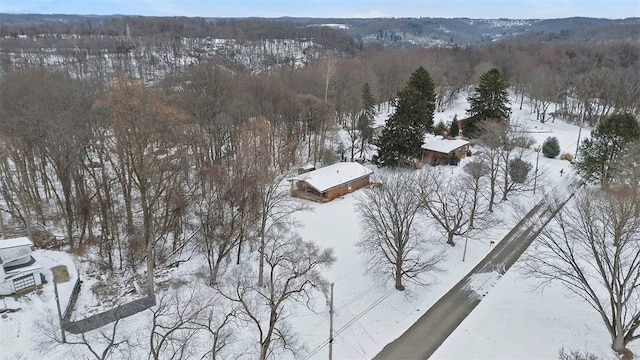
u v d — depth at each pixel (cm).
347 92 7725
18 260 3209
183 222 4128
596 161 5278
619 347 2792
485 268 3850
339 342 2969
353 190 5450
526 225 4600
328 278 3597
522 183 5281
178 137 3878
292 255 3334
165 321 3000
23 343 2683
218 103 5044
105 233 3850
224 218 3894
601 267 2800
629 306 3234
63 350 2670
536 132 7988
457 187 4756
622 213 2766
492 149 5006
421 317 3234
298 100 6569
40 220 4319
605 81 9106
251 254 3922
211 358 2722
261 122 5022
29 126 3756
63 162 3662
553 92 9488
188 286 3456
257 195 3631
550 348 2888
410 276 3494
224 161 5097
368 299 3391
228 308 3198
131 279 3584
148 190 3747
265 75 7888
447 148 6222
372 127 7138
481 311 3281
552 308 3275
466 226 4403
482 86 6919
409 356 2862
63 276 3409
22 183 4391
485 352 2881
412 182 4531
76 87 4606
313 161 6378
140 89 3238
